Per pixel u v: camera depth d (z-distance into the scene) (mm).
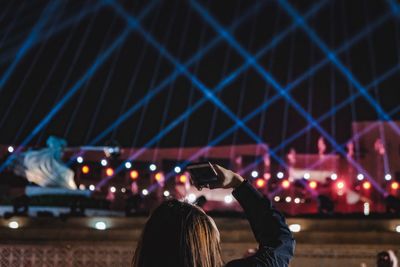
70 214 19844
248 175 30984
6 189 23906
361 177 24953
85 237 18562
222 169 3484
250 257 3270
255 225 3455
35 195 21625
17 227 19344
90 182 27922
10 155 24109
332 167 30891
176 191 27234
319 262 16422
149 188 28484
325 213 18891
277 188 26469
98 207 21938
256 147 31438
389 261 10320
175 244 3096
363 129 31000
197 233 3115
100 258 16219
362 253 16375
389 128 30719
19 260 16234
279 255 3301
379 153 30562
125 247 16844
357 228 17922
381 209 26328
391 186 25594
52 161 22484
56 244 18500
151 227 3158
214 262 3119
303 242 17500
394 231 17547
